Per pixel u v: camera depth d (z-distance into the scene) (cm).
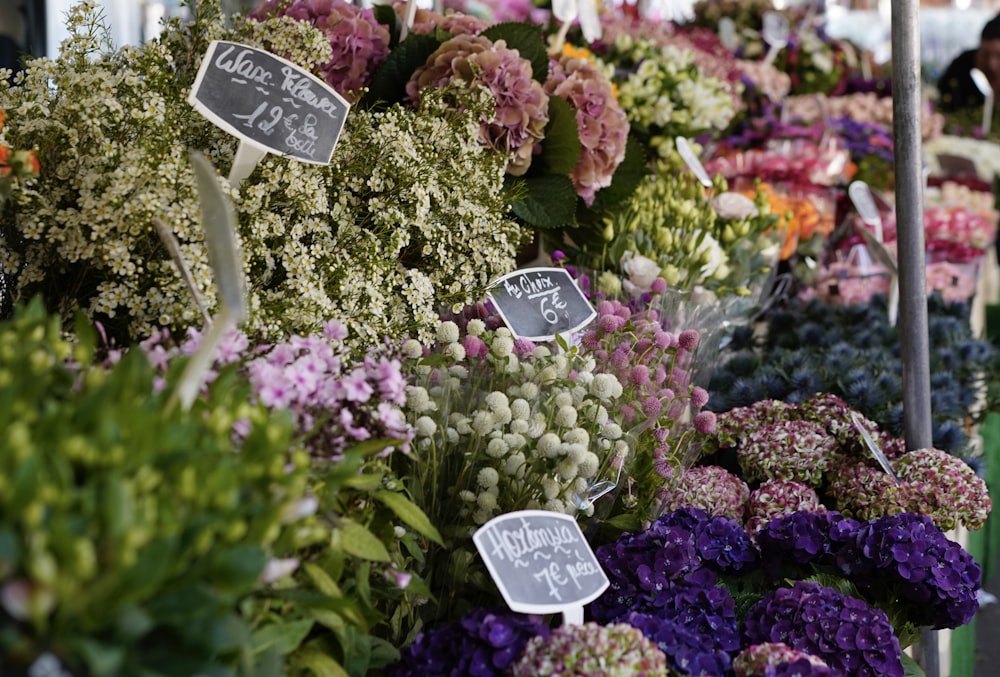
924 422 226
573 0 297
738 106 438
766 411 240
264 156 180
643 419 182
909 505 209
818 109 485
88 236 168
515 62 238
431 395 164
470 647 133
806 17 613
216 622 89
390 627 153
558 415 161
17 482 79
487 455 160
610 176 266
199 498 89
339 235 190
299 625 115
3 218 172
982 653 367
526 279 203
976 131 650
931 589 172
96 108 169
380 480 139
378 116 196
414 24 265
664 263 257
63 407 94
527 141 241
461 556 159
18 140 172
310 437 127
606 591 158
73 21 183
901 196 221
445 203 202
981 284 450
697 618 153
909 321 224
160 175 161
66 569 77
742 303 276
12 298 181
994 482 342
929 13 925
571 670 123
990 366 322
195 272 160
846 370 267
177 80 192
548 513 154
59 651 78
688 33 524
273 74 174
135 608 80
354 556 135
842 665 152
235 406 108
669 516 179
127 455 89
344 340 181
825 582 177
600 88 259
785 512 210
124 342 178
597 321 207
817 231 365
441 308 205
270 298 173
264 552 90
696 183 304
